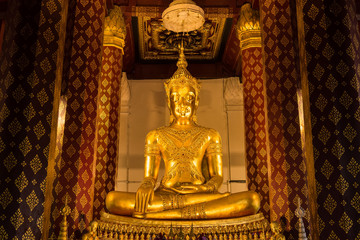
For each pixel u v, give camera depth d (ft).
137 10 25.59
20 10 12.78
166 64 34.65
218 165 20.53
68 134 17.37
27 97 11.95
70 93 17.87
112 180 21.88
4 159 11.35
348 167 12.14
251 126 23.32
